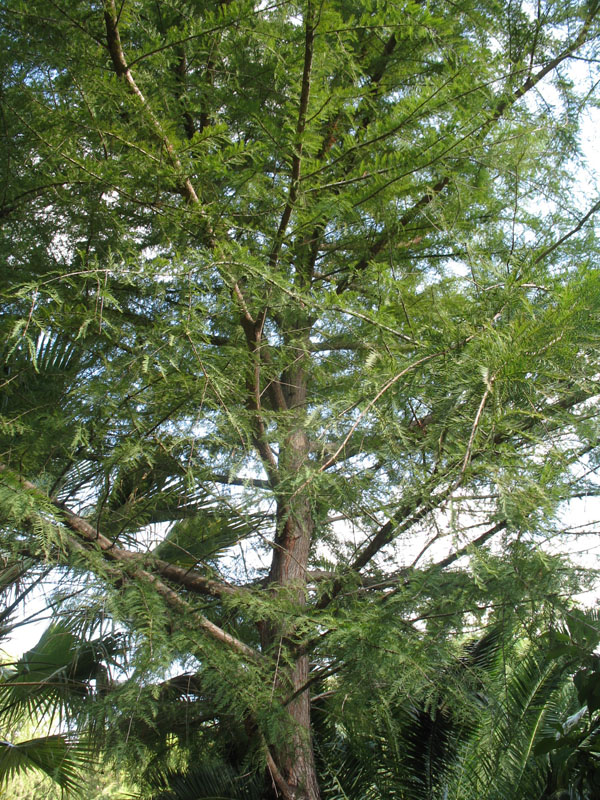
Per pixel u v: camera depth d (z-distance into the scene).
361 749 3.56
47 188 2.94
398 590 2.72
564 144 3.59
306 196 3.14
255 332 3.05
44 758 4.07
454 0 3.46
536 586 2.03
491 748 2.87
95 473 2.67
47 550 2.01
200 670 2.51
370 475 2.31
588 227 3.46
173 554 3.95
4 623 3.19
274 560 3.91
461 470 1.71
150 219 3.13
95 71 2.80
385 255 4.12
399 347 2.46
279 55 2.90
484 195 3.71
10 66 2.82
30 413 2.70
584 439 2.06
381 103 3.95
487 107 3.36
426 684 2.24
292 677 3.50
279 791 3.14
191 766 4.06
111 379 2.23
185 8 3.10
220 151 2.82
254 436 2.95
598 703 3.30
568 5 3.57
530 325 1.84
